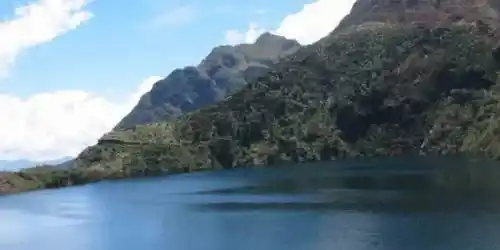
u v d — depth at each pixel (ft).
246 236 389.39
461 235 333.01
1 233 494.59
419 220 392.27
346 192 627.46
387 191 598.75
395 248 312.71
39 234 474.49
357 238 348.59
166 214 549.54
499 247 299.58
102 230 471.21
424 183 643.86
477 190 535.19
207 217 501.56
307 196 620.49
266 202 591.37
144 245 386.52
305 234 377.71
